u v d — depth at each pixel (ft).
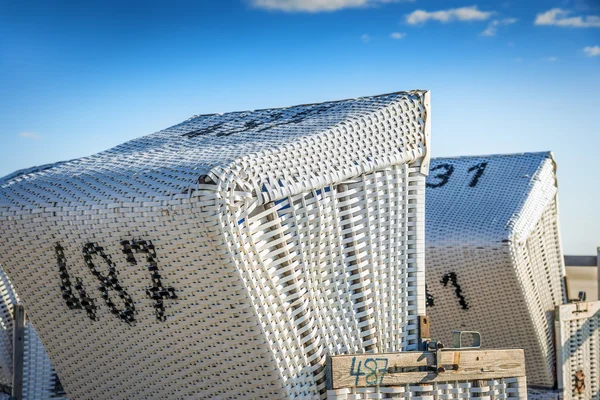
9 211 17.92
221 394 18.07
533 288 30.09
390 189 19.48
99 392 19.98
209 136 21.27
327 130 18.49
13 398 24.40
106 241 16.78
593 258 42.22
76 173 18.86
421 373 18.76
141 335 18.11
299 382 17.69
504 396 19.67
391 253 19.70
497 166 34.04
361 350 19.17
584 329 31.48
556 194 33.45
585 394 31.35
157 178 16.72
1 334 24.66
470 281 29.99
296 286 17.46
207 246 15.64
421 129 20.10
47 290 18.66
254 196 16.28
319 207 17.81
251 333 16.60
